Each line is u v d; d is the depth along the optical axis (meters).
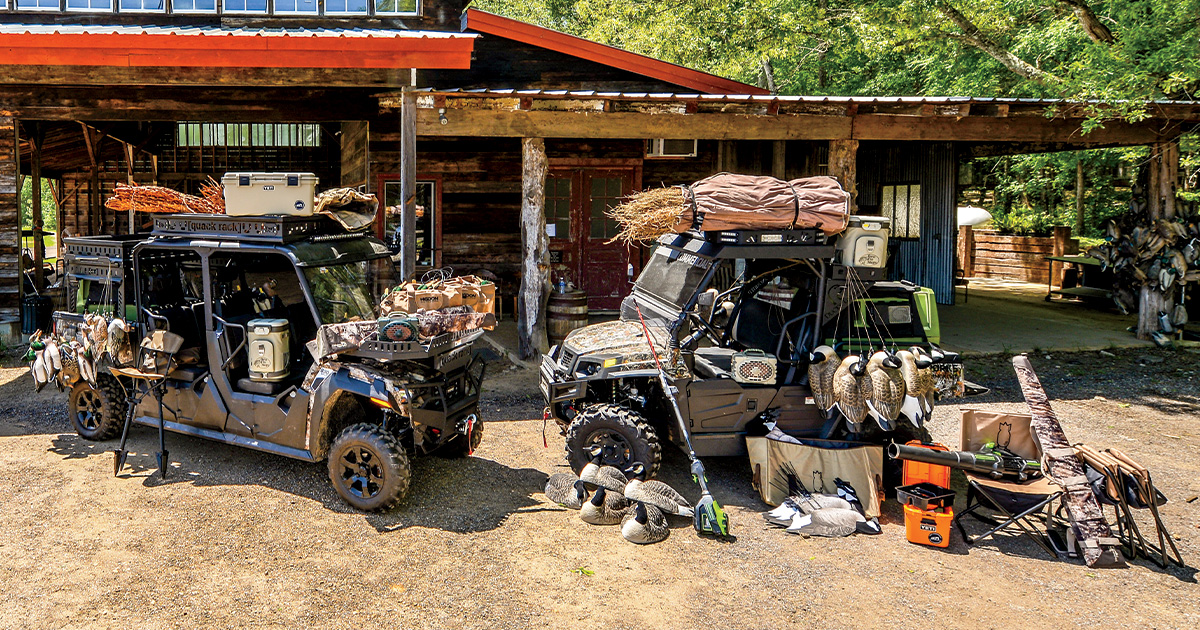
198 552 4.79
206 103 11.11
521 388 8.93
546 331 10.29
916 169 16.12
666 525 5.25
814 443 5.71
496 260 13.48
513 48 12.39
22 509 5.35
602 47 12.21
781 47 21.55
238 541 4.95
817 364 5.75
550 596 4.36
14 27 9.10
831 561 4.88
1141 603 4.43
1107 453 5.31
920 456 5.30
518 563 4.75
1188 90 12.09
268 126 20.00
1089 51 11.61
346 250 6.14
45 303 10.98
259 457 6.47
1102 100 9.92
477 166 13.25
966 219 18.31
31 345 6.58
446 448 6.61
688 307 5.85
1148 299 11.84
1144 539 5.31
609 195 13.62
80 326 6.33
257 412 5.81
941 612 4.29
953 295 15.62
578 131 9.55
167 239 6.07
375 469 5.47
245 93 11.16
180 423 6.20
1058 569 4.85
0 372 9.34
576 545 5.02
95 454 6.46
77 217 20.92
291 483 5.93
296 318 6.46
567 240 13.57
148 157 20.41
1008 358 10.76
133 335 6.00
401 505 5.57
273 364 5.79
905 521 5.32
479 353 6.29
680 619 4.16
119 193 6.14
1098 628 4.15
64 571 4.52
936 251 15.74
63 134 15.46
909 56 20.70
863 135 10.03
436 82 12.33
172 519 5.25
